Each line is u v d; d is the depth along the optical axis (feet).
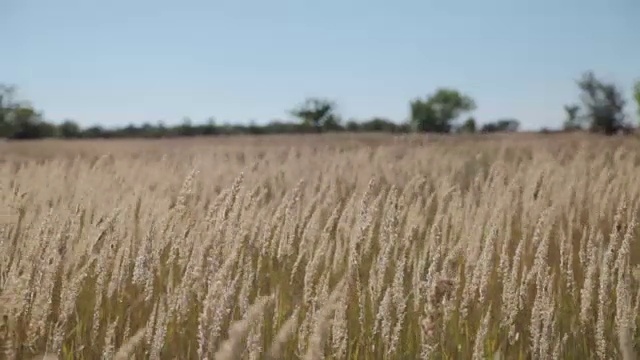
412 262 17.37
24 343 12.84
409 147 82.69
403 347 14.98
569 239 18.58
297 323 14.15
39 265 13.65
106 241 15.81
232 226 14.76
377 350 14.84
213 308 11.24
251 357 10.51
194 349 14.11
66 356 14.21
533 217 22.29
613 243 15.62
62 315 13.44
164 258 18.80
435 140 117.50
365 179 37.60
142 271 15.78
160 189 30.53
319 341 10.66
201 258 14.64
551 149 73.61
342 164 45.96
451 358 14.62
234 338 10.32
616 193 25.91
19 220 19.44
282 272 17.31
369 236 16.10
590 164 41.27
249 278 14.14
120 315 15.55
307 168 48.24
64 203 22.62
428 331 12.31
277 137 214.90
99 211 20.21
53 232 15.26
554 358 12.84
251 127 284.00
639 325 15.43
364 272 16.37
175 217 16.62
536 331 13.20
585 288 15.12
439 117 255.29
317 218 18.72
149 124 289.12
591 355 14.23
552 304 13.84
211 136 251.19
